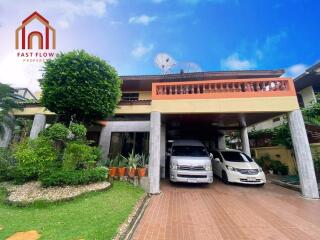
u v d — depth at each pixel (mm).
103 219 5312
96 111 9789
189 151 11188
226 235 4887
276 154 15109
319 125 10656
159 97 9891
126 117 14594
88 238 4254
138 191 8438
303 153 8688
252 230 5180
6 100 12180
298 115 8984
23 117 13766
